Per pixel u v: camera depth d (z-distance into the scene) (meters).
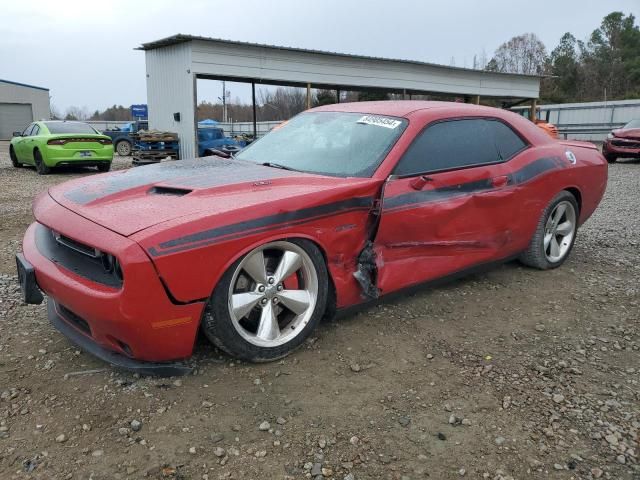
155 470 2.28
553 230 5.01
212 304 2.84
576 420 2.70
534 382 3.06
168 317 2.67
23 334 3.53
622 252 5.85
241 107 69.44
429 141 3.88
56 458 2.34
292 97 56.28
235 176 3.41
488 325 3.82
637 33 70.56
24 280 3.13
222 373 3.04
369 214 3.44
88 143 14.59
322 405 2.77
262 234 2.92
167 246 2.59
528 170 4.51
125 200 3.09
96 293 2.64
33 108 49.56
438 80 25.48
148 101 20.67
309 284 3.26
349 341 3.48
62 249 3.11
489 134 4.38
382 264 3.56
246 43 18.77
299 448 2.43
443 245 3.93
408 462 2.36
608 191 10.96
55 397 2.79
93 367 3.10
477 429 2.61
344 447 2.45
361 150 3.76
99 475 2.24
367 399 2.84
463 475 2.29
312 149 4.01
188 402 2.76
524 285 4.65
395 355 3.32
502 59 81.62
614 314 4.09
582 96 63.88
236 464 2.32
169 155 18.92
